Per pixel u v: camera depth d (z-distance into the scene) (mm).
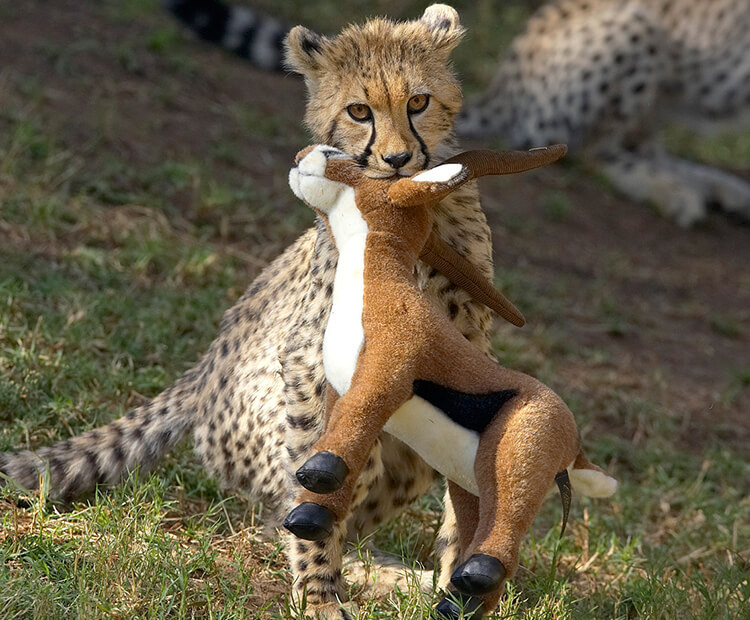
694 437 10984
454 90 6500
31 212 10859
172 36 16844
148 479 7441
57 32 15742
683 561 8086
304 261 7113
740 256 16531
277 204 12961
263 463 7016
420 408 5051
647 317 13477
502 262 13891
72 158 12352
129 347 9203
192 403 7723
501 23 22375
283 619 5848
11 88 13422
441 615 5117
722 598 6766
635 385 11664
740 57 17438
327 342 5219
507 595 6527
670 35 17641
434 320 5113
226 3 18734
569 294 13586
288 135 15125
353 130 6285
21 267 10000
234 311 7895
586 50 17547
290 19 20031
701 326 13781
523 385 5055
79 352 8883
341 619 6027
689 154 20281
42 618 5402
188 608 5934
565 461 5062
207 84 16047
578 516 8695
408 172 6168
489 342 6711
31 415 8000
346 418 4953
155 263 10906
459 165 5234
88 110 13609
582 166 17812
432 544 7414
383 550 7309
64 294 9664
